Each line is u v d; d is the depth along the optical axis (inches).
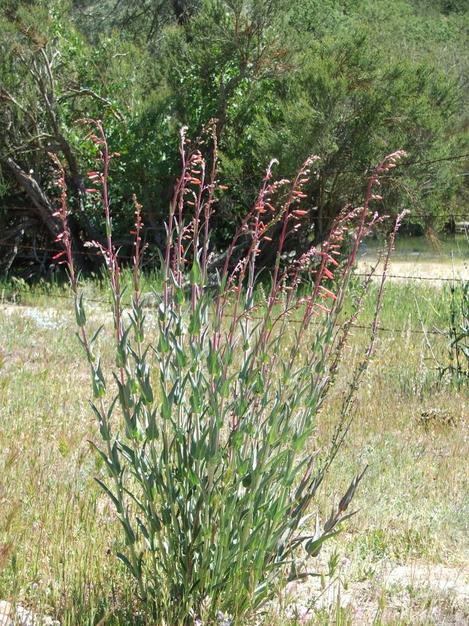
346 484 265.7
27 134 807.1
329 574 189.5
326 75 730.2
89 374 412.2
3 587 188.2
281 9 788.6
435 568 223.0
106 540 215.2
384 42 1008.9
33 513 227.6
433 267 948.0
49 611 184.2
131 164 796.6
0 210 827.4
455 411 366.3
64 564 194.1
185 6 1182.3
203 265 183.6
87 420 322.0
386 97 743.7
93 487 248.5
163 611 175.8
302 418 180.2
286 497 178.1
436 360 422.3
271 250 775.1
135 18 1212.5
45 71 791.1
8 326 517.3
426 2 1859.0
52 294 683.4
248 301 184.4
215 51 798.5
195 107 810.2
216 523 177.0
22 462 265.1
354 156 743.1
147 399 177.2
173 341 176.7
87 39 1164.5
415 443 318.3
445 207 830.5
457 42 1562.5
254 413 179.2
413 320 548.1
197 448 172.7
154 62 892.0
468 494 269.6
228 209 769.6
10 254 839.1
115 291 182.2
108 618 176.4
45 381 381.7
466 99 1117.1
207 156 800.3
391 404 369.4
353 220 553.9
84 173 816.3
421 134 753.6
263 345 179.3
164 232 807.1
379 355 440.5
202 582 176.6
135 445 179.6
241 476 175.3
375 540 232.8
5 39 759.1
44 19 772.6
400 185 741.3
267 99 806.5
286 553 184.4
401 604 195.8
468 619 191.0
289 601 185.9
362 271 853.2
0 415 320.8
